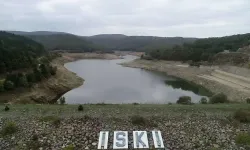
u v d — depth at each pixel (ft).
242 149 59.00
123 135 63.87
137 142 61.21
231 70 285.64
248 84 219.00
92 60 558.15
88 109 81.46
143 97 184.03
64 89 206.28
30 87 173.47
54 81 211.00
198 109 81.61
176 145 61.00
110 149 58.95
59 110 80.33
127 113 77.36
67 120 71.41
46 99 170.71
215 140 62.95
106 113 77.15
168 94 198.80
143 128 67.92
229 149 59.16
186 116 75.10
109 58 606.55
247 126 69.26
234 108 82.58
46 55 394.32
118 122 70.85
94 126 68.49
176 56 435.53
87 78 278.26
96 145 60.54
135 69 383.45
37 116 74.43
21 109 81.71
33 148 59.16
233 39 483.10
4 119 72.23
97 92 200.34
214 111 79.61
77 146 60.29
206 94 201.36
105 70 361.51
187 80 274.77
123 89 216.13
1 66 183.52
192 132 66.44
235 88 203.72
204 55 388.37
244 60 302.66
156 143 61.00
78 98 176.96
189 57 413.80
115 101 167.32
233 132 66.23
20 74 175.63
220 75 270.26
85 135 64.44
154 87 230.89
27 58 237.04
